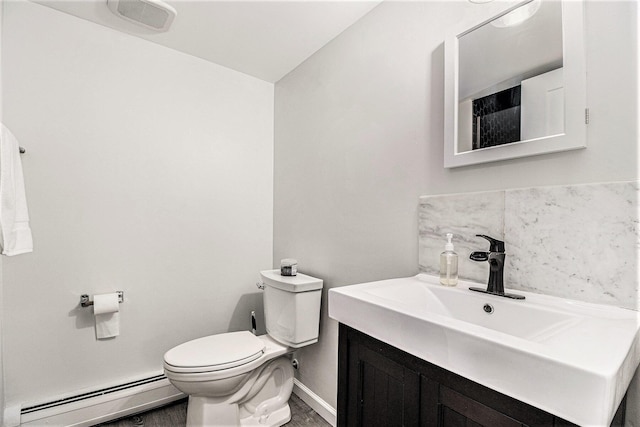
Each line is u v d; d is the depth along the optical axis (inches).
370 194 64.3
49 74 66.6
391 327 32.7
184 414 72.5
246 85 94.5
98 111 71.9
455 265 45.6
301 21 69.7
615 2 33.9
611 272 33.4
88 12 68.1
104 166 72.5
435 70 52.8
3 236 47.1
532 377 21.8
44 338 65.1
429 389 30.6
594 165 35.0
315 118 80.9
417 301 45.3
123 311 74.0
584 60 35.7
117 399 69.7
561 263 37.0
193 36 76.2
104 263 72.0
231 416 62.1
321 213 77.7
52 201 66.5
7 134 48.8
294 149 89.1
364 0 62.9
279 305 73.5
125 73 75.5
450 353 26.9
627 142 32.7
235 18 69.2
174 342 80.9
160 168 79.9
